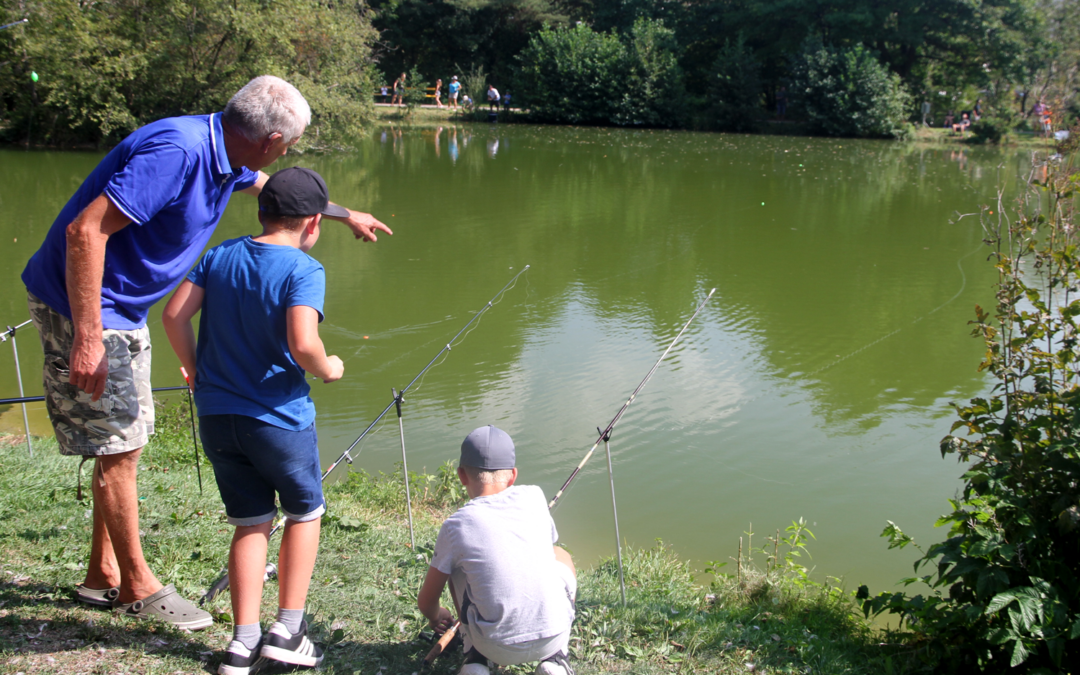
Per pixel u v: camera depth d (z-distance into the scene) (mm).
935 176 22812
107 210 2273
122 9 22688
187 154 2377
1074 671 3168
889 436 7090
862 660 3525
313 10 23578
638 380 8234
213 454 2467
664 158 26000
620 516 5680
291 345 2355
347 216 3002
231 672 2453
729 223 15859
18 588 2906
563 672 2436
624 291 11336
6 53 21891
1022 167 23656
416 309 10367
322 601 3217
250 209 15375
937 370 8602
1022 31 35781
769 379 8320
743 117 37688
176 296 2457
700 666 3117
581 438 6914
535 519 2523
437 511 5242
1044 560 3387
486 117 38844
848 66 35625
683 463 6500
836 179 21984
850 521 5723
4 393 7465
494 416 7328
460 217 15820
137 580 2770
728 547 5320
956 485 6270
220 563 3471
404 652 2855
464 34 45188
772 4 39938
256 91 2469
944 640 3564
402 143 28062
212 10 21609
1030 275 11984
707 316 10320
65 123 23438
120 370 2510
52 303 2453
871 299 11055
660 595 3939
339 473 6152
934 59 40031
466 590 2502
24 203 15656
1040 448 3527
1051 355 3709
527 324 9953
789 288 11547
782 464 6535
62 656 2508
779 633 3580
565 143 29969
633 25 40125
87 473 4652
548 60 38844
